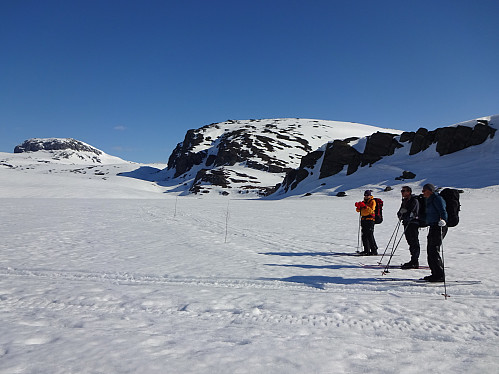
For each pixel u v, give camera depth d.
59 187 78.00
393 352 3.16
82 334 3.49
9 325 3.78
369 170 73.81
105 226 16.64
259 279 6.54
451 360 2.99
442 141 69.25
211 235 13.80
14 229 15.04
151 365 2.76
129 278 6.68
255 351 3.11
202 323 4.01
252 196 98.00
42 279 6.57
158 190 126.69
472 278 6.39
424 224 7.42
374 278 6.62
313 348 3.21
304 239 12.83
